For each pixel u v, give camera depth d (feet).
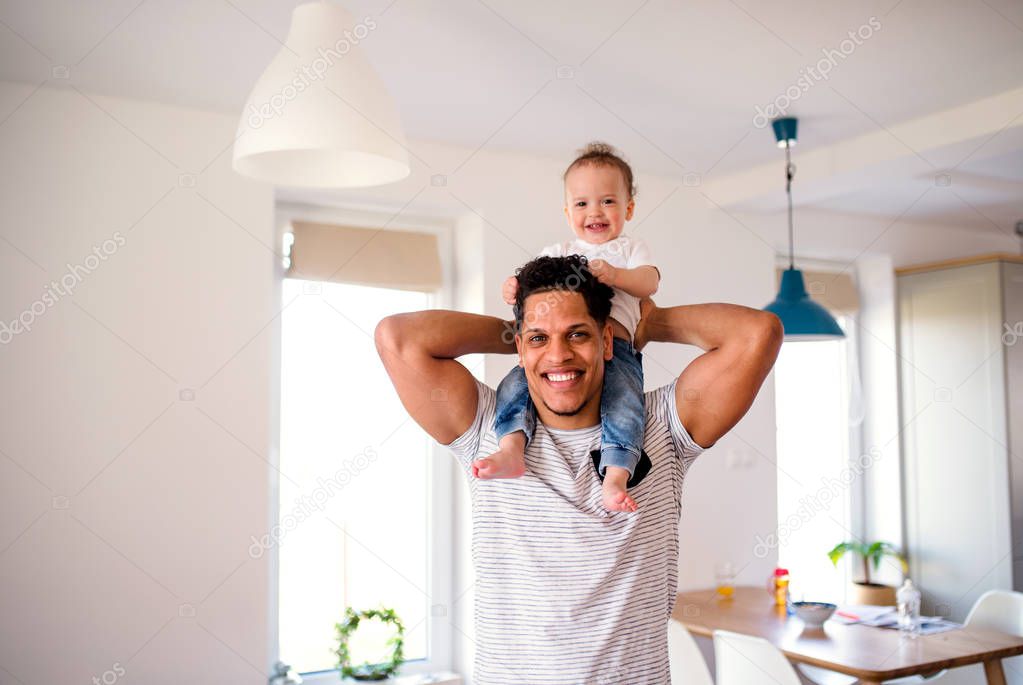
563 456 4.95
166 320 10.19
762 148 12.23
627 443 4.78
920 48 8.85
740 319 4.95
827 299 16.38
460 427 5.16
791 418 16.12
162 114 10.26
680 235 13.87
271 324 11.10
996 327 14.96
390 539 12.28
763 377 4.92
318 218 11.90
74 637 9.62
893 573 16.21
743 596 13.37
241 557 10.44
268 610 10.63
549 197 12.71
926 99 10.39
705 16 8.07
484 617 4.87
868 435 16.79
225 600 10.33
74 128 9.84
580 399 4.77
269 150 6.31
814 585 16.01
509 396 5.04
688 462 5.28
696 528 13.82
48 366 9.64
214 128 10.52
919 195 14.78
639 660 4.74
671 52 8.91
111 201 9.98
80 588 9.67
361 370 12.16
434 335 5.10
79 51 8.75
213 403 10.38
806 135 11.75
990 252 18.10
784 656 9.54
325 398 11.90
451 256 12.76
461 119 10.93
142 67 9.16
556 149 12.23
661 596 4.88
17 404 9.49
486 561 4.88
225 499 10.39
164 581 10.05
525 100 10.28
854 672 9.52
